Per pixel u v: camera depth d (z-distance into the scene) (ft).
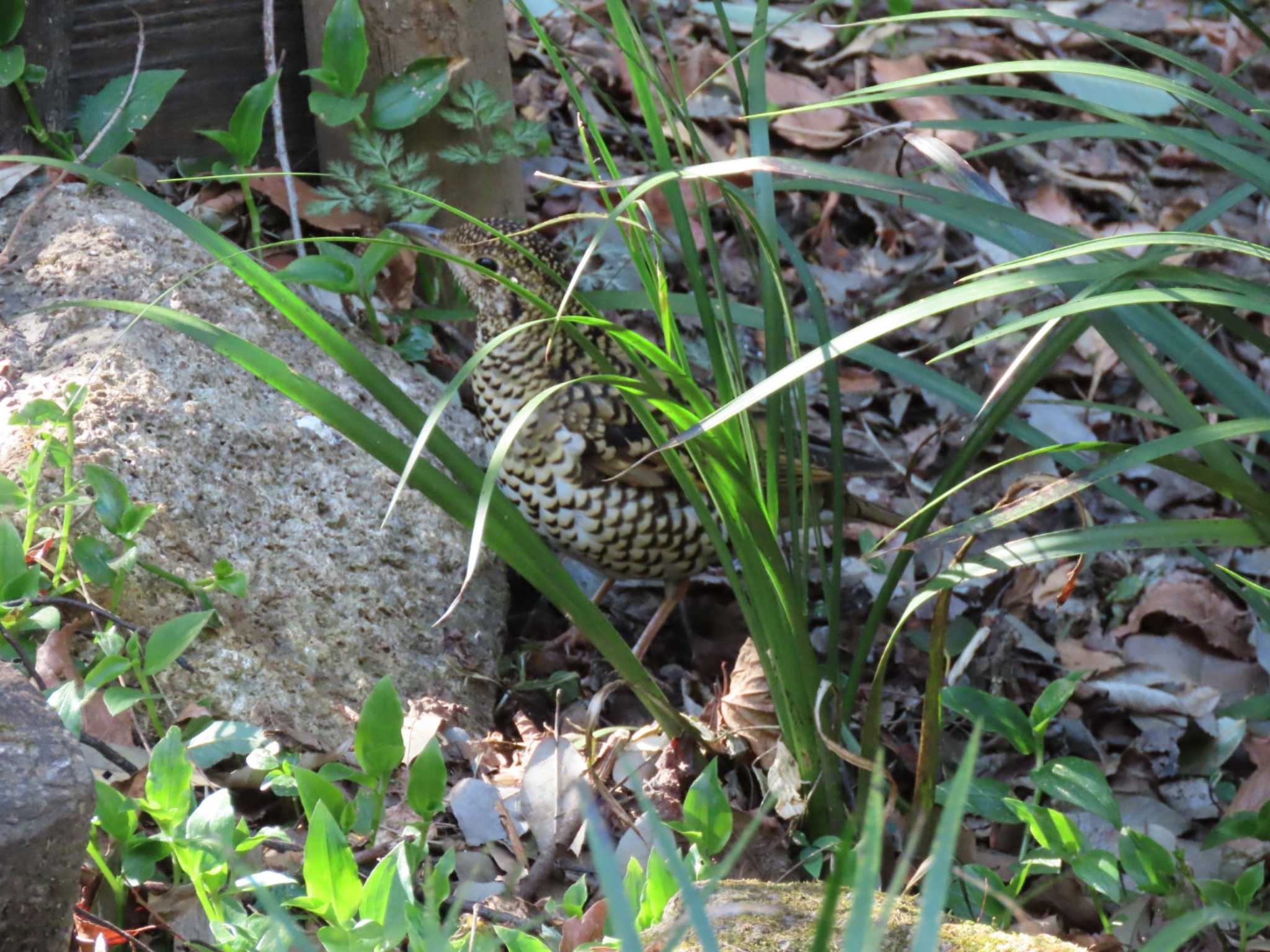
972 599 13.93
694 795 8.07
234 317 11.98
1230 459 7.35
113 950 7.05
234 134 12.87
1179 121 21.20
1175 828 11.34
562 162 16.67
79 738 7.66
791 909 7.13
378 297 13.71
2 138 12.72
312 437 11.45
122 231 12.05
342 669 10.32
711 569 13.64
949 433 16.02
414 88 13.44
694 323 15.87
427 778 7.82
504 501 8.43
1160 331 8.11
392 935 6.24
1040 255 6.52
